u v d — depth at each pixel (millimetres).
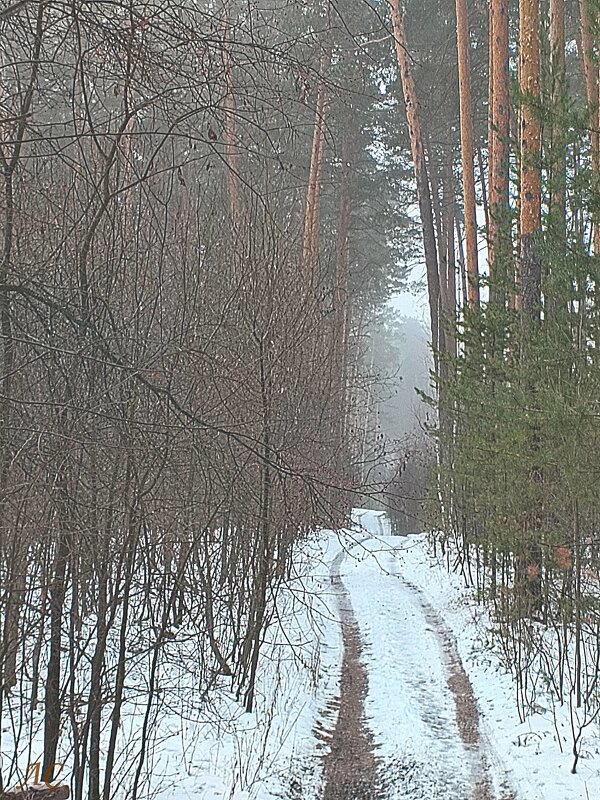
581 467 7656
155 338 5016
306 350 10391
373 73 18469
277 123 5746
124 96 4043
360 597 16031
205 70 3953
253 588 8883
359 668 10805
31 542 4746
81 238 4797
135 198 6094
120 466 5004
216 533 9742
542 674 9609
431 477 19297
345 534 5289
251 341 8062
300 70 4219
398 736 8250
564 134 9414
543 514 9680
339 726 8594
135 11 3656
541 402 8328
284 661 10469
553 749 7691
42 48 3988
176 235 6852
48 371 4289
